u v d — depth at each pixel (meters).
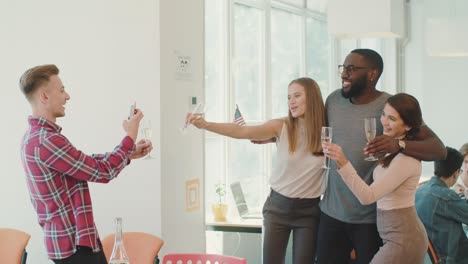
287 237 3.61
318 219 3.54
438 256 3.91
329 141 2.87
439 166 3.95
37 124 2.80
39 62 4.11
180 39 4.02
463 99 6.98
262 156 5.79
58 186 2.78
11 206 4.21
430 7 6.56
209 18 5.18
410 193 3.02
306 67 6.59
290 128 3.51
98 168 2.79
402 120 3.01
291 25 6.30
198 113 3.41
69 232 2.80
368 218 3.27
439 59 7.14
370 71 3.27
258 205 5.76
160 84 3.82
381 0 4.07
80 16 4.00
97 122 3.99
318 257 3.47
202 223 4.30
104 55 3.96
